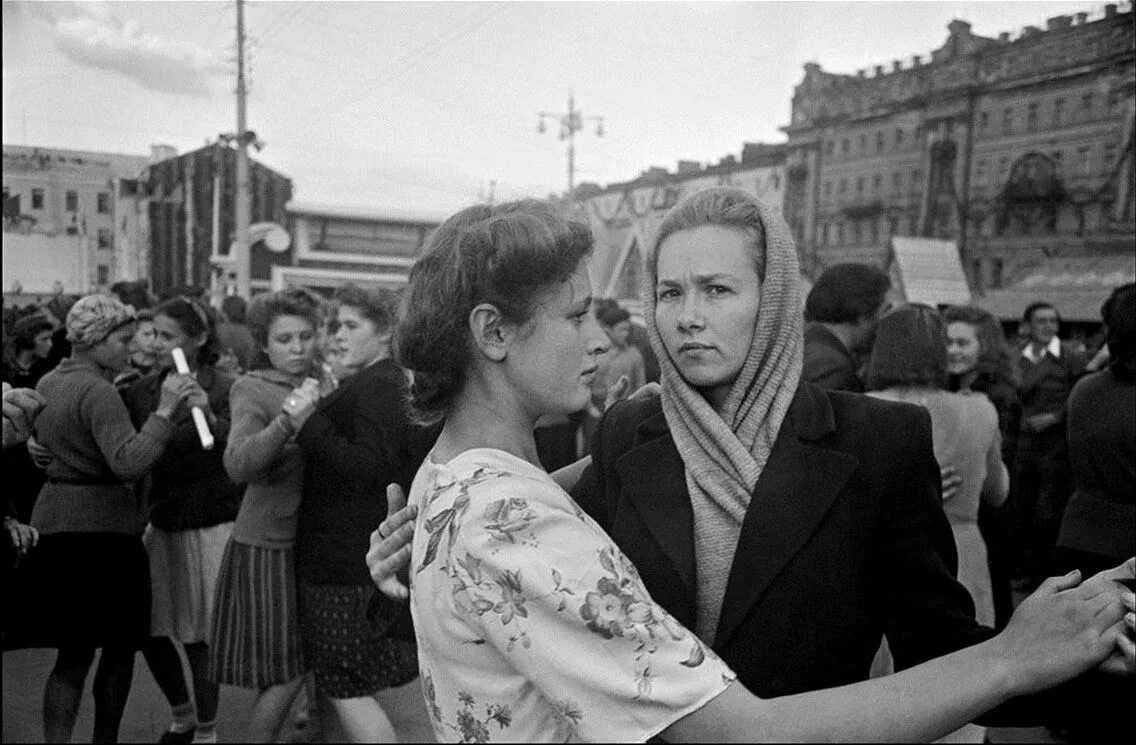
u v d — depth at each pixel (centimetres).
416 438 177
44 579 196
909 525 93
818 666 88
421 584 73
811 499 89
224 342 343
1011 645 74
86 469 201
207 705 235
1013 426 290
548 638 66
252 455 200
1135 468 182
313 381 202
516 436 78
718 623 89
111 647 203
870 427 93
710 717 65
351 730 204
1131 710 82
